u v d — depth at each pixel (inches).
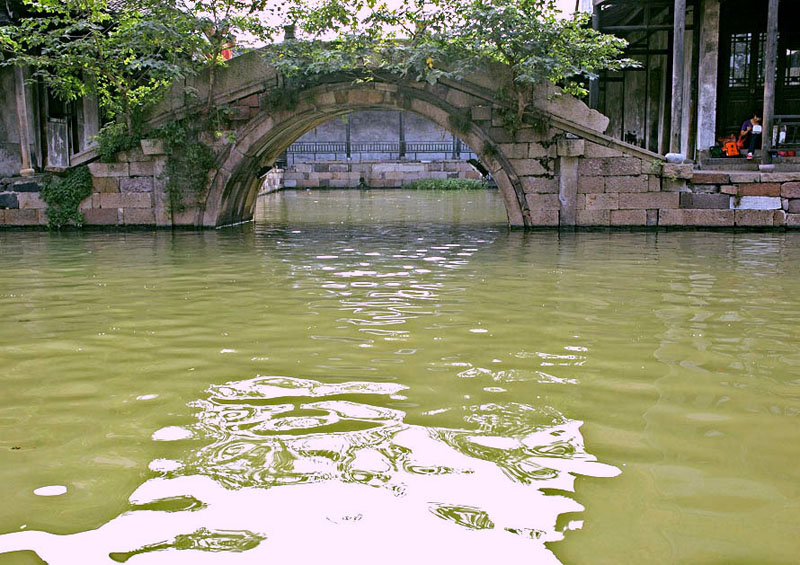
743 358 207.9
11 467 136.5
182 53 583.5
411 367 198.4
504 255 434.6
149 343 226.1
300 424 156.9
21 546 109.3
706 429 153.9
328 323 251.9
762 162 600.1
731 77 711.1
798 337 231.9
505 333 237.0
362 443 146.3
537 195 579.5
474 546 109.0
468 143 580.4
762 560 105.2
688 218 571.2
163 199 605.6
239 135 598.5
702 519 116.6
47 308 280.7
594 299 294.8
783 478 131.0
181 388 181.8
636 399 172.7
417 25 560.4
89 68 571.2
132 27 540.4
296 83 582.2
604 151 569.0
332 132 1540.4
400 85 575.5
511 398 173.3
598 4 677.9
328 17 566.3
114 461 138.9
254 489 127.0
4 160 681.6
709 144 689.6
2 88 677.3
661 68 798.5
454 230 598.9
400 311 271.9
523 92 554.9
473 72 563.8
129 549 108.6
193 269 382.0
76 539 111.2
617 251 449.1
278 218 737.6
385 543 109.8
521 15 531.8
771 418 160.6
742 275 354.3
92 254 447.5
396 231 594.9
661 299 294.5
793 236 531.5
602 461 137.9
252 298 299.3
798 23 698.2
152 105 594.6
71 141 739.4
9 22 615.8
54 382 187.8
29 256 438.6
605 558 105.7
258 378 189.5
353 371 194.9
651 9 775.1
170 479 131.0
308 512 119.0
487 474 132.5
